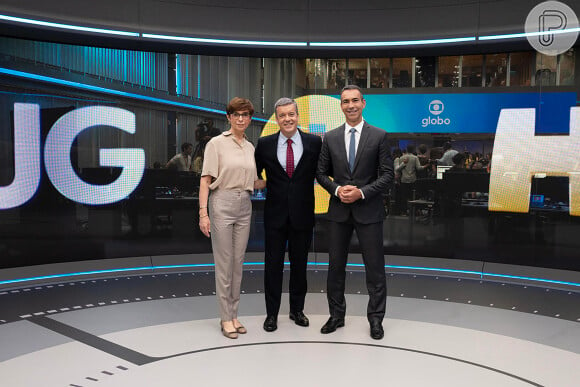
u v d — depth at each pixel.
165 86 5.95
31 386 2.59
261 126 6.08
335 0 5.59
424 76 5.91
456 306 4.24
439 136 5.90
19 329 3.54
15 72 5.23
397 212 6.09
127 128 5.84
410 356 3.05
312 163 3.55
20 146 5.31
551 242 5.54
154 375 2.74
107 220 5.83
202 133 6.07
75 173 5.63
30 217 5.43
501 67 5.67
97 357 3.01
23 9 4.74
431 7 5.41
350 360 2.98
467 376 2.75
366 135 3.44
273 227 3.53
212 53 5.87
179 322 3.74
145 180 5.95
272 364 2.91
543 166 5.54
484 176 5.79
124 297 4.47
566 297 4.53
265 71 6.05
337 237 3.53
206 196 3.48
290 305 3.75
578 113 5.38
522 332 3.54
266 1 5.57
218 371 2.80
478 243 5.83
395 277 5.34
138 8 5.27
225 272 3.44
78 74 5.56
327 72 6.04
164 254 6.05
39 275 5.18
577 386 2.63
